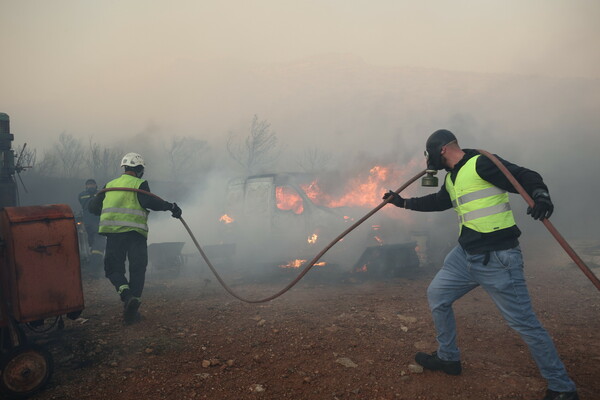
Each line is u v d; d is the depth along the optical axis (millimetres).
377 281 5906
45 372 2613
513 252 2379
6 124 7113
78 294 2863
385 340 3459
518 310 2350
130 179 4301
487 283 2445
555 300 4824
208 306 4656
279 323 3947
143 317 4219
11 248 2648
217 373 2852
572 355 3125
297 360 3062
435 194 2879
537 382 2668
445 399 2479
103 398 2508
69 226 2840
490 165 2357
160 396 2523
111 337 3590
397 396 2521
